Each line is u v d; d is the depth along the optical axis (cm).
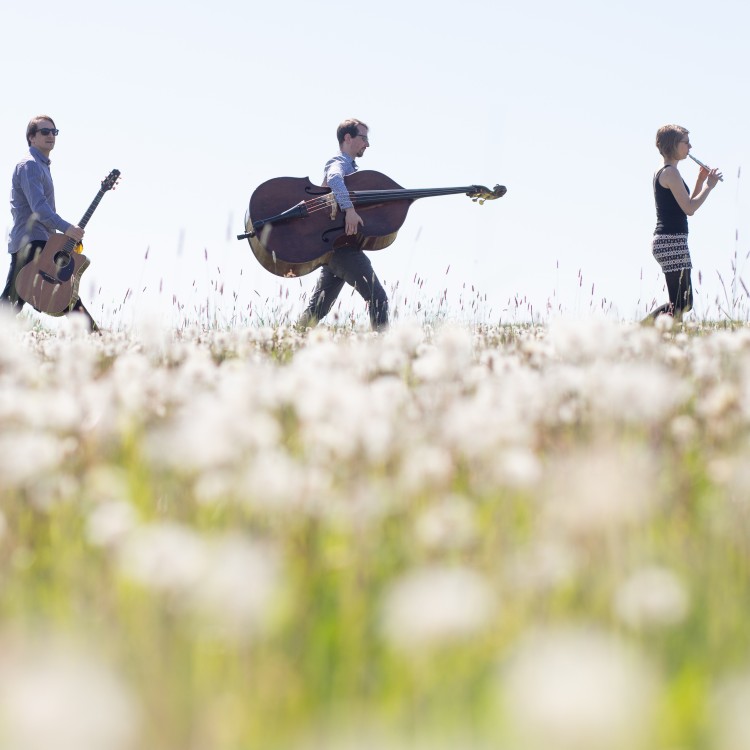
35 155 1524
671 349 755
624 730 148
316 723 215
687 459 461
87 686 163
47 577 318
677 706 215
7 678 194
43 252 1520
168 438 435
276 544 311
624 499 296
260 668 238
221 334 1001
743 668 247
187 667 233
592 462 331
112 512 348
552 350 742
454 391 562
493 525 342
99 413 475
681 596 273
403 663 242
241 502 348
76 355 675
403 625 232
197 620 244
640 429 465
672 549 329
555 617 267
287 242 1539
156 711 201
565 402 551
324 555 336
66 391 517
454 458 425
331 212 1548
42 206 1497
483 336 1176
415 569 314
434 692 221
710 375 645
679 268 1503
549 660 160
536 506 354
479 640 246
